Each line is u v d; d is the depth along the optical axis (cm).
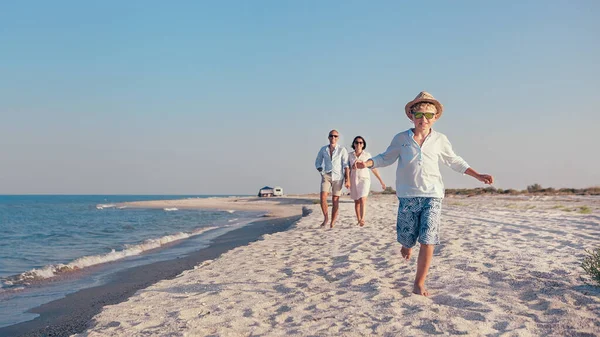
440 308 403
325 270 602
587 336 329
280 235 1036
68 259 1128
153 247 1259
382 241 852
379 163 472
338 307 424
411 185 457
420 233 454
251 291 502
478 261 605
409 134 465
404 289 480
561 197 3338
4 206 7262
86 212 4569
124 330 390
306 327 372
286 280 550
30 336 455
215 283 550
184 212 4119
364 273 560
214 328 379
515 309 395
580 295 423
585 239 808
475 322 364
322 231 1069
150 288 550
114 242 1523
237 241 1288
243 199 7106
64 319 515
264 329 373
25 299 640
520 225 1084
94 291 679
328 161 1155
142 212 4322
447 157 466
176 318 414
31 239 1686
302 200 5122
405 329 355
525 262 587
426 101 453
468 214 1518
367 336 345
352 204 2520
